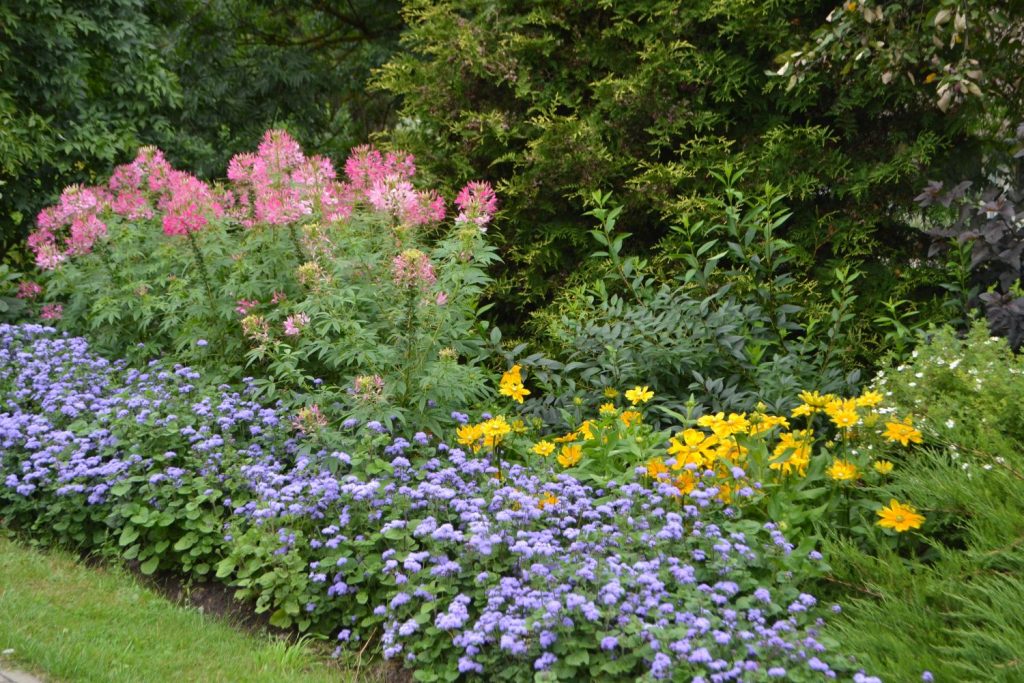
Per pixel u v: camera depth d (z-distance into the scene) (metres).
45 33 9.66
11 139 9.16
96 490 5.04
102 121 10.35
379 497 4.70
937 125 7.27
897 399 5.10
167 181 7.19
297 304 6.07
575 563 4.00
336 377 6.17
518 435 5.69
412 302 5.50
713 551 4.00
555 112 8.34
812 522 4.29
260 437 5.46
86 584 4.70
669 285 7.45
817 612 3.75
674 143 8.05
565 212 8.27
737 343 6.02
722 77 7.71
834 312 6.30
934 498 4.09
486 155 8.43
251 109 15.94
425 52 8.91
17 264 10.38
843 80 7.25
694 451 4.56
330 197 6.20
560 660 3.66
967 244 6.30
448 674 3.80
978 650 3.29
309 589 4.40
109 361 6.84
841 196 7.36
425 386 5.41
